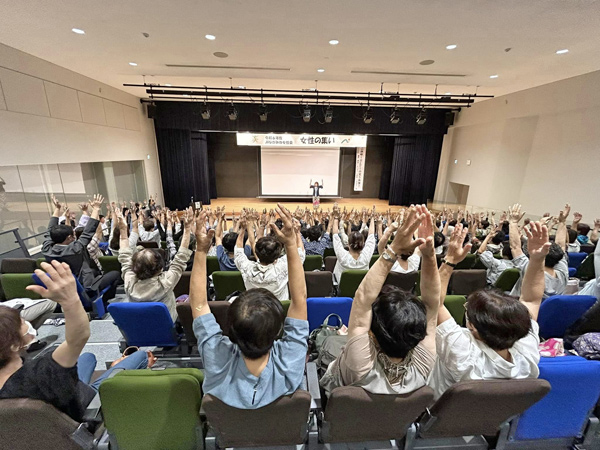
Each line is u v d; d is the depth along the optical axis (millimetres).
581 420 1185
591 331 1644
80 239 2555
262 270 2023
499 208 7848
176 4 3092
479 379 1033
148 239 4086
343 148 12727
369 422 1056
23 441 938
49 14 3305
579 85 5578
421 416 1206
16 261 2729
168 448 1106
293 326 1009
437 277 955
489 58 4629
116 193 7723
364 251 2713
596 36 3734
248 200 12680
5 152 4344
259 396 912
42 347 2199
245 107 9250
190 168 10242
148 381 967
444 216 6656
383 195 12992
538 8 3070
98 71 5699
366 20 3420
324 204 12109
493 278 2750
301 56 4707
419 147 10969
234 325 838
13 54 4445
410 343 853
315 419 1205
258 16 3350
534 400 999
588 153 5426
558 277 2047
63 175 5793
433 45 4141
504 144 7648
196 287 1054
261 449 1139
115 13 3281
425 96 7910
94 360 1558
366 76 5863
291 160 12109
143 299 1870
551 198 6238
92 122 6395
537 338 1113
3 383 908
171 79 6410
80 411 1054
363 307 937
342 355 1085
